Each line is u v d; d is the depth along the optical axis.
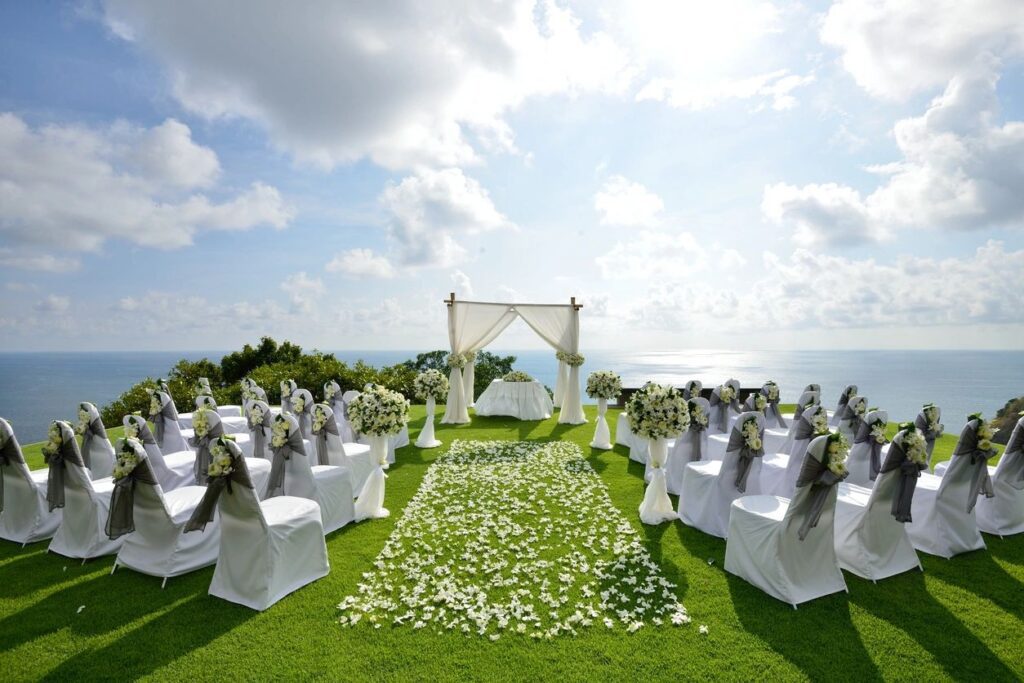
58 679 2.78
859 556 3.94
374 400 5.73
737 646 3.09
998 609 3.49
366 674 2.84
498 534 4.85
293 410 7.24
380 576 4.02
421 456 8.09
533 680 2.80
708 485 4.97
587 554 4.46
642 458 7.61
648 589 3.78
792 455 5.20
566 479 6.72
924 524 4.43
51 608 3.49
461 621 3.39
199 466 5.59
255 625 3.31
